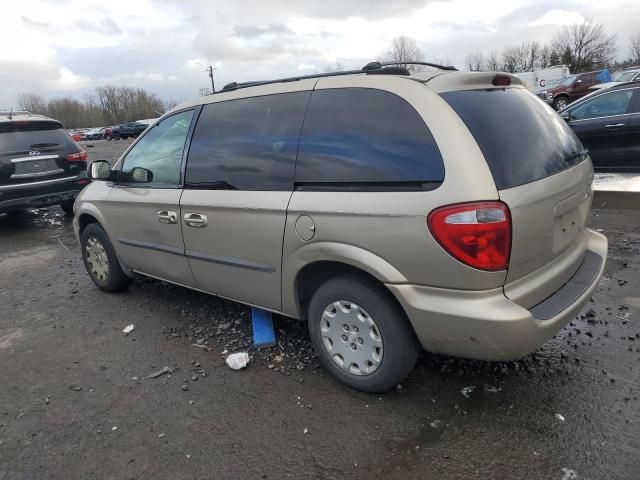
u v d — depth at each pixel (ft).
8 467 8.27
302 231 9.41
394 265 8.34
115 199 13.85
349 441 8.43
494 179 7.79
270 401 9.66
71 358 11.89
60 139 27.07
